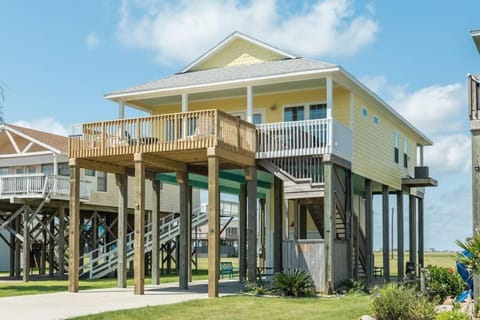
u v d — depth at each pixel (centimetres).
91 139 1870
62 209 2808
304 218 2256
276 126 1905
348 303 1496
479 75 1387
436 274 1664
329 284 1744
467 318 1044
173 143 1730
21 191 2620
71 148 1898
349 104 2089
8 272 3472
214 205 1653
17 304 1526
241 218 2348
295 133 1873
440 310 1226
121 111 2267
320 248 1794
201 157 1850
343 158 1938
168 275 2944
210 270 1645
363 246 2286
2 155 3134
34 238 2995
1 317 1271
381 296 1155
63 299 1644
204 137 1688
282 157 1875
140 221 1758
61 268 2770
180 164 1944
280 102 2222
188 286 2081
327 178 1802
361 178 2294
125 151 1802
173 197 3659
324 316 1257
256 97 2269
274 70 2028
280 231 2067
